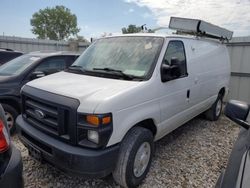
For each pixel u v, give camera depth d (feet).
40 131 9.71
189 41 14.38
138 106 9.73
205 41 16.75
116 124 8.71
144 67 10.91
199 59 15.25
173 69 11.43
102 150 8.41
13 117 15.62
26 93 10.43
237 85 27.14
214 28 17.37
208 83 16.84
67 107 8.55
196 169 12.08
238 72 26.89
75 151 8.29
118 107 8.75
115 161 8.93
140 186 10.45
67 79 10.84
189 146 14.80
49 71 17.79
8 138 6.79
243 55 26.27
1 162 6.32
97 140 8.25
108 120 8.38
